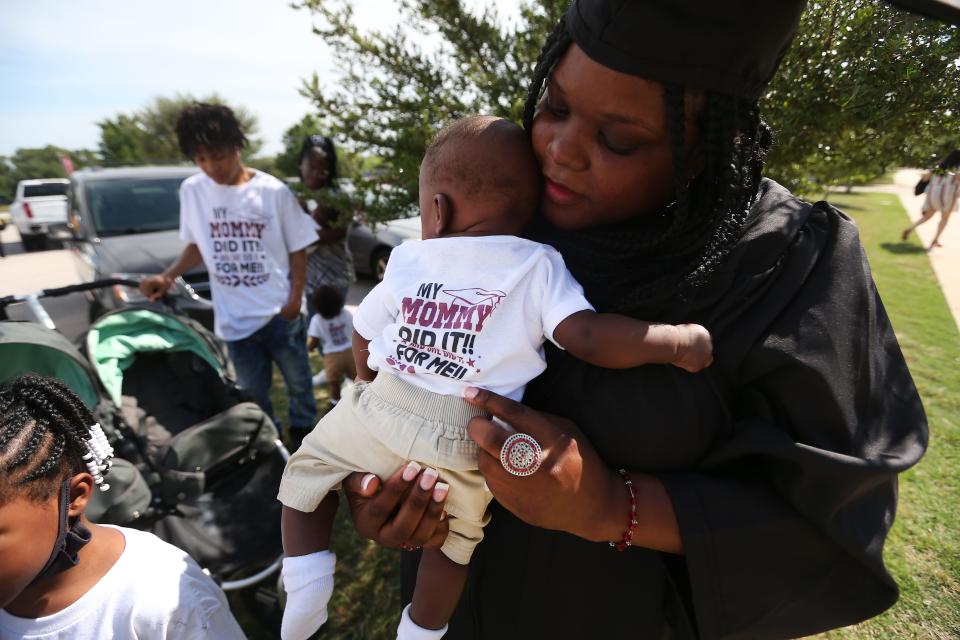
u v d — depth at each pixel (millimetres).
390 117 2902
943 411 4246
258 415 2500
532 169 1041
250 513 2326
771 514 912
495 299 991
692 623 1027
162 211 5496
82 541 1179
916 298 6805
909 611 2625
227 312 3166
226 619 1338
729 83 795
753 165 1014
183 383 2744
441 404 1022
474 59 2922
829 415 892
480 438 903
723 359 926
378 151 2930
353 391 1149
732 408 978
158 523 2203
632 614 1087
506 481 900
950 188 9477
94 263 4848
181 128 2879
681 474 969
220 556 2180
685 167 842
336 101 2867
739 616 964
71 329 6184
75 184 5699
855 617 980
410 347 1052
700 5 725
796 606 966
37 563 1087
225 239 3064
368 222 3045
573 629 1121
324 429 1173
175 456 2281
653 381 935
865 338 938
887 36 1594
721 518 909
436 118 2811
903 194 19109
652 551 1039
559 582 1093
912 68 1562
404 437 1027
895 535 3078
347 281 4312
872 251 9523
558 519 907
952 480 3498
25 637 1155
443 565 1095
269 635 2398
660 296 918
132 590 1210
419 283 1061
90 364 2467
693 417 937
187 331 2779
